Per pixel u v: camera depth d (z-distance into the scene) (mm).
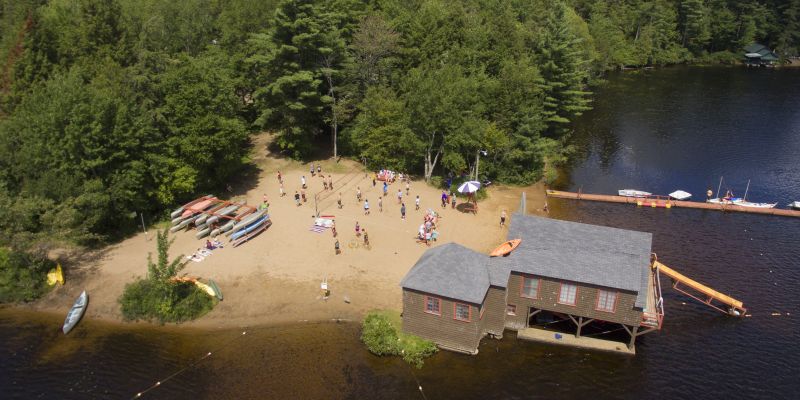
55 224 47438
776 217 63281
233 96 70750
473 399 36688
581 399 36906
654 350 41438
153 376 38844
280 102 72500
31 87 61219
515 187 71812
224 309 45469
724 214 64188
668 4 155000
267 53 71812
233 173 70938
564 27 80438
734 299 46812
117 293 47438
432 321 40562
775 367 39562
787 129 95312
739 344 41969
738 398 36812
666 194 70375
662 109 108688
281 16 69438
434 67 76250
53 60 64438
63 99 52500
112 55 63844
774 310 45875
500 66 79438
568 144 89188
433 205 63969
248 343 41938
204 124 60438
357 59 75375
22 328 44031
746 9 156625
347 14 80312
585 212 64562
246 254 52469
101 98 54094
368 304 45781
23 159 53750
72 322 43719
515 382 38219
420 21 80938
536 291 41281
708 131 95062
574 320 41500
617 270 39250
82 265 51188
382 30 76000
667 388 37781
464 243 55469
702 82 132875
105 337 42812
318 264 51031
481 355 40688
